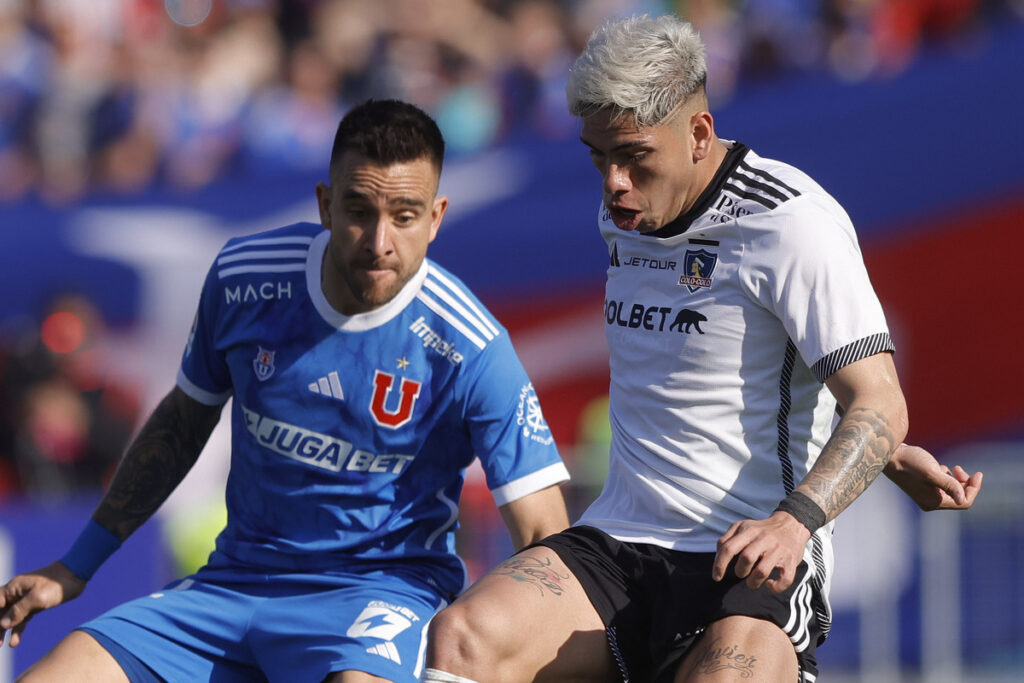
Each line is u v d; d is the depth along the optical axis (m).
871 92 24.86
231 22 41.53
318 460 12.18
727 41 33.56
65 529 22.61
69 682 11.62
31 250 28.31
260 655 12.07
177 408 12.96
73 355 26.89
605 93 10.09
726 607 10.34
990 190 23.17
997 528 22.20
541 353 25.70
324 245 12.25
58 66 40.56
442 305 12.16
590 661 10.53
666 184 10.37
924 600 22.47
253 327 12.27
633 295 11.09
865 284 10.13
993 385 23.06
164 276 27.80
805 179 10.64
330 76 39.47
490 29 39.16
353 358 12.10
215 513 23.22
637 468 11.02
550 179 27.06
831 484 9.51
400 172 11.24
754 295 10.38
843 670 23.00
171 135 38.50
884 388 9.87
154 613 12.22
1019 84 23.31
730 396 10.59
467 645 10.02
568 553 10.88
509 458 12.16
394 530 12.25
